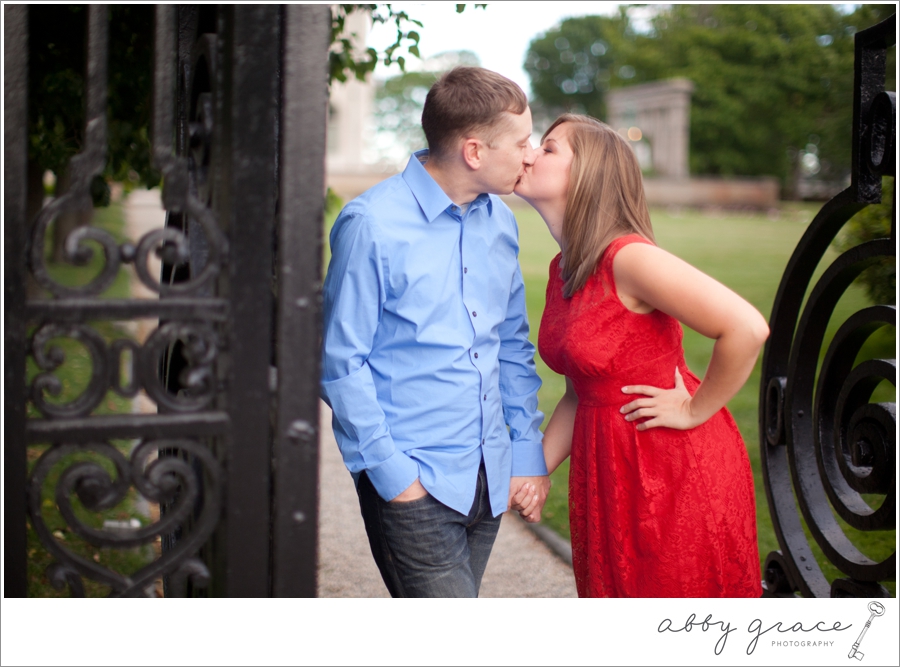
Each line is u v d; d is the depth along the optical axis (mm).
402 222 1864
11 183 1223
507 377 2201
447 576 1904
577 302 1959
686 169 31859
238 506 1342
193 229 1684
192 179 1691
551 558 3521
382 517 1909
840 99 14539
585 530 2088
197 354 1315
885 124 1963
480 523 2062
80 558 1300
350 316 1837
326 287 1930
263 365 1341
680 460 1909
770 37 29547
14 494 1251
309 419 1353
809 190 31703
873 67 1994
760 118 31094
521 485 2150
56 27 2539
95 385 1269
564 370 2059
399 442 1888
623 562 1957
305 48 1306
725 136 31594
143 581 1321
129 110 2975
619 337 1903
